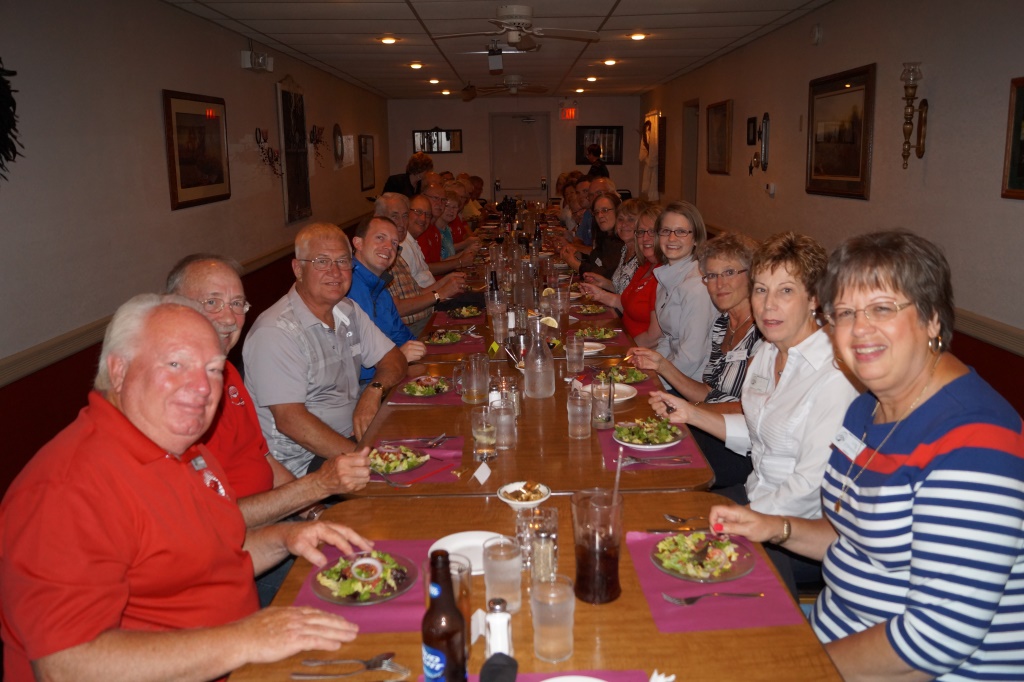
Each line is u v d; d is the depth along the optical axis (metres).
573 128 13.78
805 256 2.03
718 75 8.78
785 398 2.08
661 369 2.93
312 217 9.01
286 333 2.67
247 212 6.91
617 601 1.43
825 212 6.03
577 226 8.31
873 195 5.21
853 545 1.51
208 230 6.05
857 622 1.51
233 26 6.26
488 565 1.38
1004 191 3.80
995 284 3.95
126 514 1.36
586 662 1.25
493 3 5.32
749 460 2.81
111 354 1.45
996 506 1.24
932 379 1.41
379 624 1.37
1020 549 1.32
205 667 1.26
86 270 4.29
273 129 7.62
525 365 2.80
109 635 1.28
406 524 1.77
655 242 3.67
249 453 2.26
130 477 1.38
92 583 1.28
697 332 3.34
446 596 1.14
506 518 1.79
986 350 4.05
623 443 2.24
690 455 2.16
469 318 4.32
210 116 6.02
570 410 2.32
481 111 13.81
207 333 1.48
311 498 1.95
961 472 1.27
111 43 4.55
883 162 5.06
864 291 1.37
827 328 1.52
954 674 1.37
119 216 4.66
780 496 1.98
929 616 1.27
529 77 10.33
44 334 3.90
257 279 7.12
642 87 12.00
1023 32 3.65
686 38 7.17
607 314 4.38
